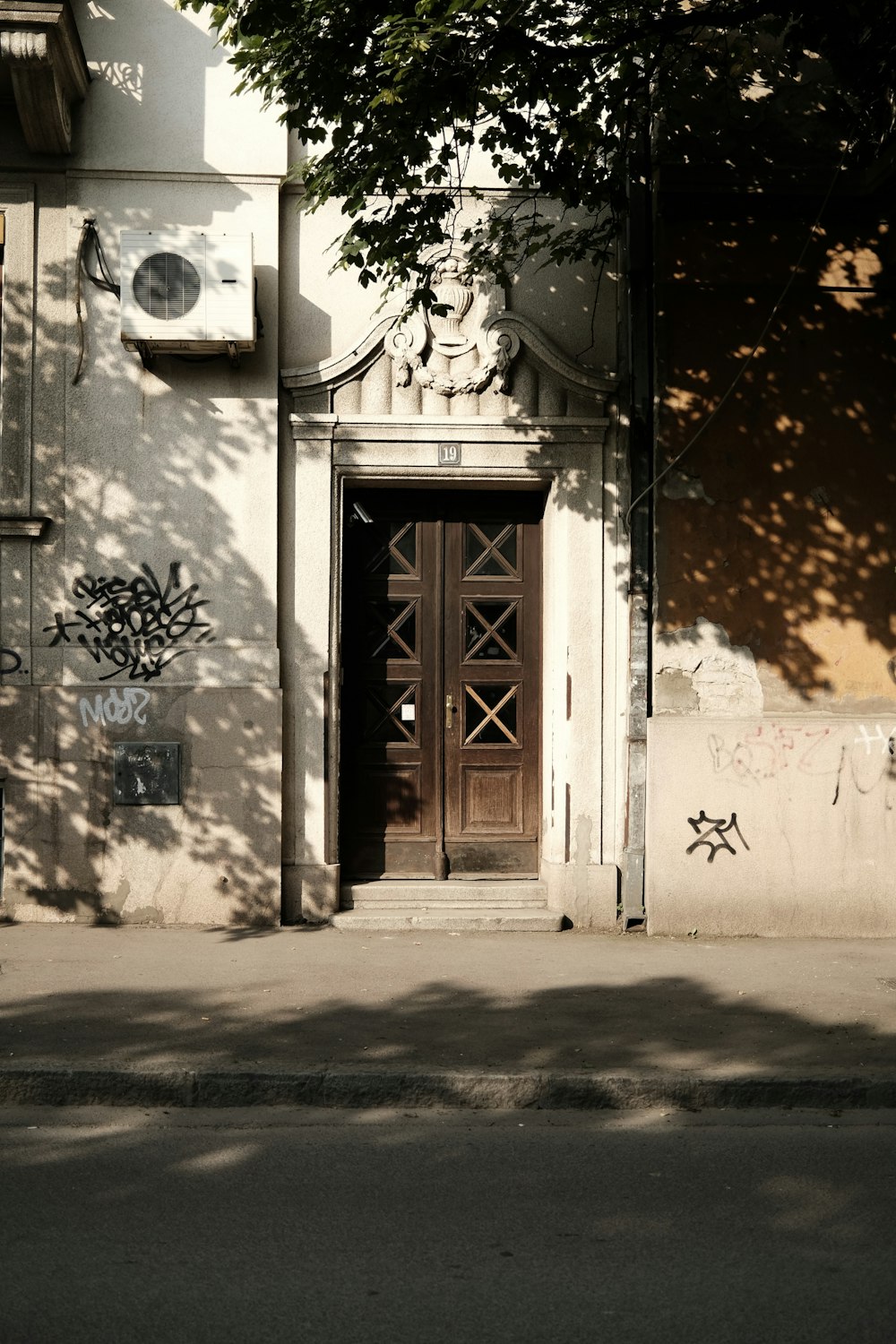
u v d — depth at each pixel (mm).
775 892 9273
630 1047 6367
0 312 9133
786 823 9281
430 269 8328
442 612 9828
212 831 9102
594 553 9422
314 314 9359
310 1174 5004
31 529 8992
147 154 9133
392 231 8078
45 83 8461
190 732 9109
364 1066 5965
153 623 9133
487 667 9875
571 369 9352
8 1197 4711
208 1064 5941
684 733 9250
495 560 9883
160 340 8797
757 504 9359
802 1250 4316
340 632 9453
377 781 9789
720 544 9344
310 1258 4215
